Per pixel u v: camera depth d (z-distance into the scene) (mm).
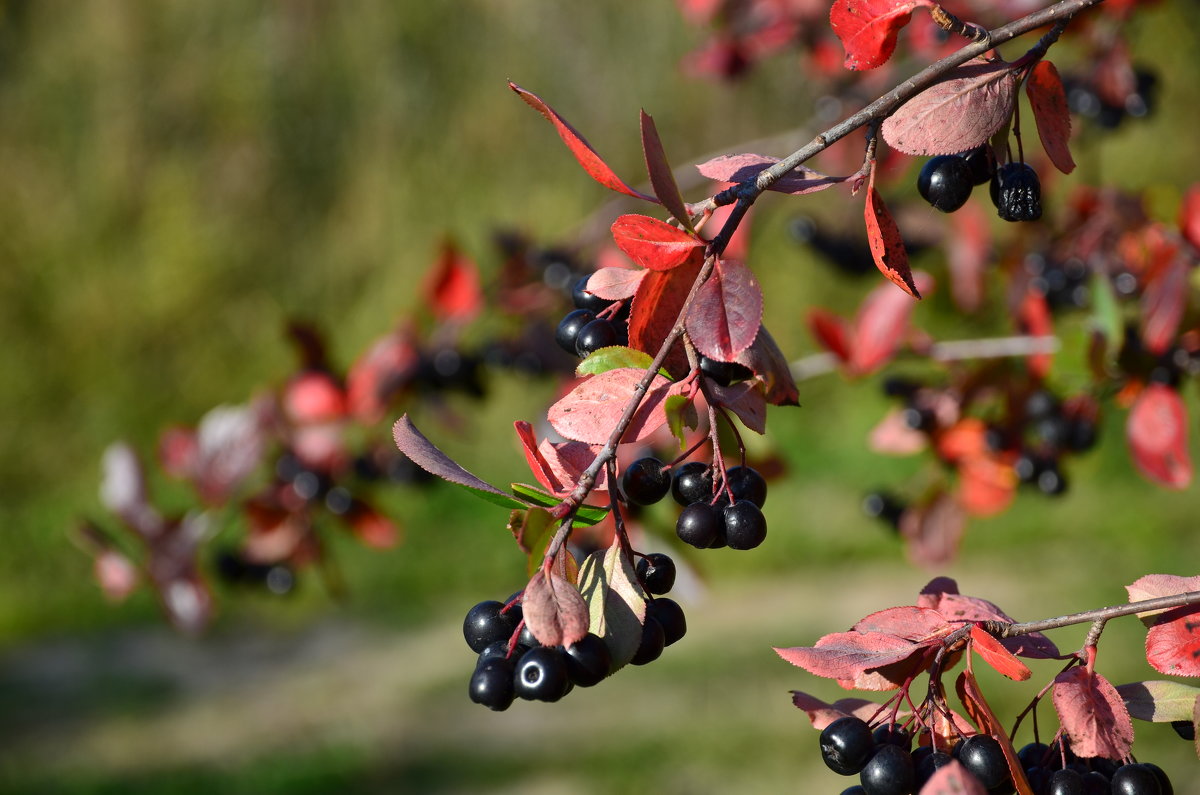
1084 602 7156
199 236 11453
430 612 8469
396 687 7301
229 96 11656
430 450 1198
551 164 11219
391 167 11461
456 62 11461
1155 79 3045
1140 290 2777
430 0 11484
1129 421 2525
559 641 1118
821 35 3711
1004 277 3129
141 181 11602
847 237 4113
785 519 9047
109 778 6305
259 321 11297
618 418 1264
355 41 11570
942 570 6012
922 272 3088
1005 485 2920
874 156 1296
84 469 10711
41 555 9406
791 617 7742
